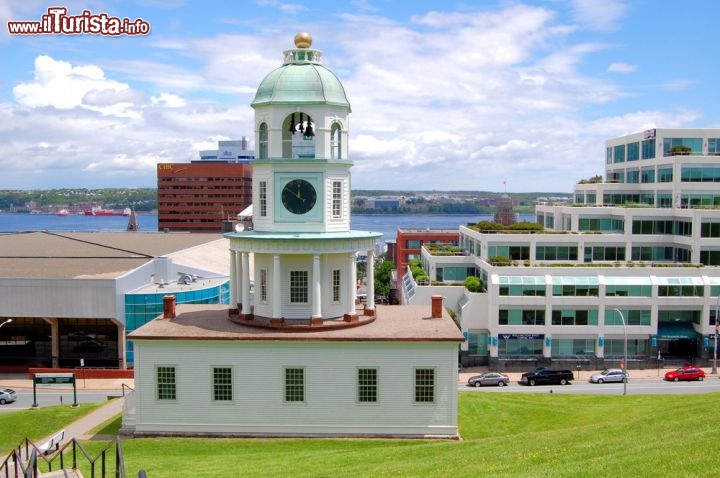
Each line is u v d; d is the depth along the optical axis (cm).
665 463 2462
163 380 4094
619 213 9912
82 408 5047
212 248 11662
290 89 4328
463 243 11744
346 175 4525
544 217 12175
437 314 4666
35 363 8150
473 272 10244
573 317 8519
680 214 9400
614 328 8500
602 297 8462
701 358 8588
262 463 3338
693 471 2316
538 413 4691
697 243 8981
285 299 4394
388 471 2916
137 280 8188
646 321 8550
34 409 5122
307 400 4053
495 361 8500
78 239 11725
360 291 14350
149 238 12206
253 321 4319
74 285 7612
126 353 7844
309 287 4391
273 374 4059
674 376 7794
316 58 4578
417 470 2900
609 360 8488
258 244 4253
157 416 4097
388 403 4044
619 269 8612
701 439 2752
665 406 4669
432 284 9406
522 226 10206
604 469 2486
